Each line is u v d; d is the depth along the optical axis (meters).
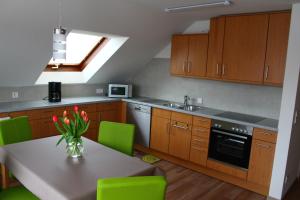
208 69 4.03
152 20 3.89
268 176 3.24
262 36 3.41
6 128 2.64
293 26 2.87
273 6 3.13
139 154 4.61
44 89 4.44
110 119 4.88
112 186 1.41
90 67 4.82
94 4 3.11
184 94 4.76
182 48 4.32
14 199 2.05
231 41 3.71
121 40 4.16
